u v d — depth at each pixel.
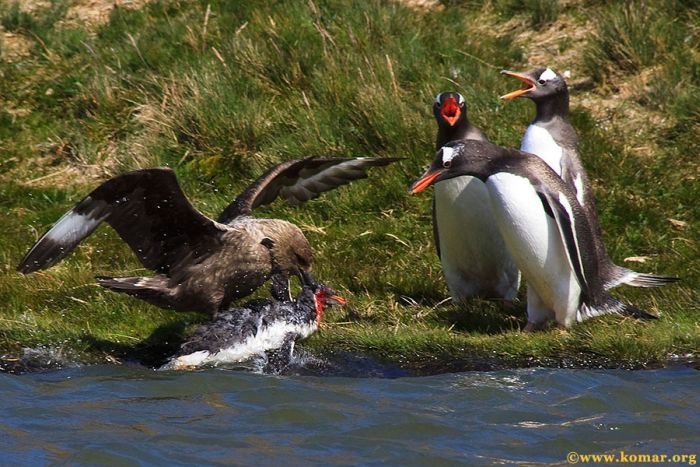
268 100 17.77
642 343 12.62
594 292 12.91
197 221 11.74
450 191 13.42
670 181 16.16
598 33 18.89
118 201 11.47
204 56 18.48
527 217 12.41
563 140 14.14
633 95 18.00
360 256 15.10
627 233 15.28
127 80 18.30
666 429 10.85
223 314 12.33
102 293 13.81
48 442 10.33
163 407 11.14
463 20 19.80
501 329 13.27
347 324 13.32
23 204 16.31
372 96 17.11
